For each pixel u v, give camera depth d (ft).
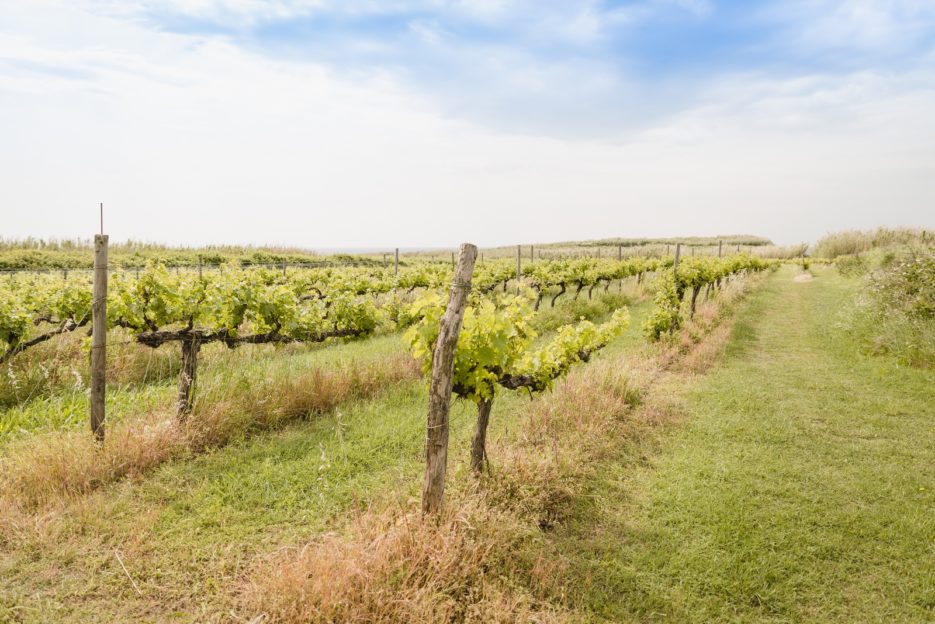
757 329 40.70
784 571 11.55
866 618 10.31
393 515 12.21
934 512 13.85
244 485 14.67
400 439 17.88
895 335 30.60
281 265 91.45
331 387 21.17
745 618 10.28
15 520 12.10
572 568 11.53
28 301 27.43
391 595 9.58
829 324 40.27
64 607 9.89
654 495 14.64
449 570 10.36
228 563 11.31
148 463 15.28
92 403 15.55
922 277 34.27
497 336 13.05
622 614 10.27
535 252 148.25
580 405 19.65
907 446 18.08
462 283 11.16
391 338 33.71
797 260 136.87
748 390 24.06
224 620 9.68
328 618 9.02
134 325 19.70
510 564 11.22
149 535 12.15
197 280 21.88
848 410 21.53
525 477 14.24
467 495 13.14
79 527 12.11
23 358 24.18
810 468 16.39
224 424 17.53
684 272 38.60
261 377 20.66
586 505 14.03
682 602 10.66
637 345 32.73
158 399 19.25
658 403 21.84
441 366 11.32
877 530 13.06
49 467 13.82
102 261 15.44
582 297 52.95
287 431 18.52
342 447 16.53
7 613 9.61
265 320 20.92
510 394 22.75
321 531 12.65
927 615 10.34
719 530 12.98
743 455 17.26
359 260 108.58
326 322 24.03
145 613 9.91
